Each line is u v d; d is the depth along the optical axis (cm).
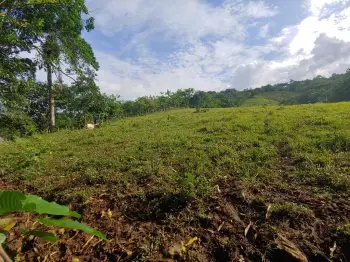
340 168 379
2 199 110
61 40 1611
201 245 244
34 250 251
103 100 2273
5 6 947
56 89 1989
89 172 435
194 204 305
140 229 274
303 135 603
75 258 240
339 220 260
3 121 1232
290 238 239
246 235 250
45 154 641
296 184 350
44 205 134
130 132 951
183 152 529
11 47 1166
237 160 446
